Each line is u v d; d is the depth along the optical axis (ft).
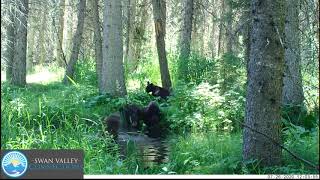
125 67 79.61
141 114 49.57
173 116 49.03
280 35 26.05
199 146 33.30
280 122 26.81
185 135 43.39
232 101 47.06
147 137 44.01
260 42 26.27
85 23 112.57
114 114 45.09
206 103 48.62
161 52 64.59
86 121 46.32
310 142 27.61
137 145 39.63
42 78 98.48
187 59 73.61
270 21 25.90
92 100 53.93
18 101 43.27
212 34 134.62
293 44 40.40
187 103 50.14
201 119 46.19
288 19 40.81
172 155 34.37
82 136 34.22
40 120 38.14
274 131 26.53
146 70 83.66
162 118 49.55
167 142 41.19
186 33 78.79
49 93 62.80
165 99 59.36
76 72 83.61
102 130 39.01
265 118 26.43
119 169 28.32
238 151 29.45
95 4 74.18
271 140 24.98
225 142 32.83
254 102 26.66
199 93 50.08
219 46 116.57
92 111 50.34
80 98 54.90
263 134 24.12
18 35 77.05
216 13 113.50
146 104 59.52
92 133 38.11
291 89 41.78
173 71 73.92
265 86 26.30
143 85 72.54
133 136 44.47
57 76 99.66
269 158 26.40
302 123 38.09
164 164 30.60
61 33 121.49
